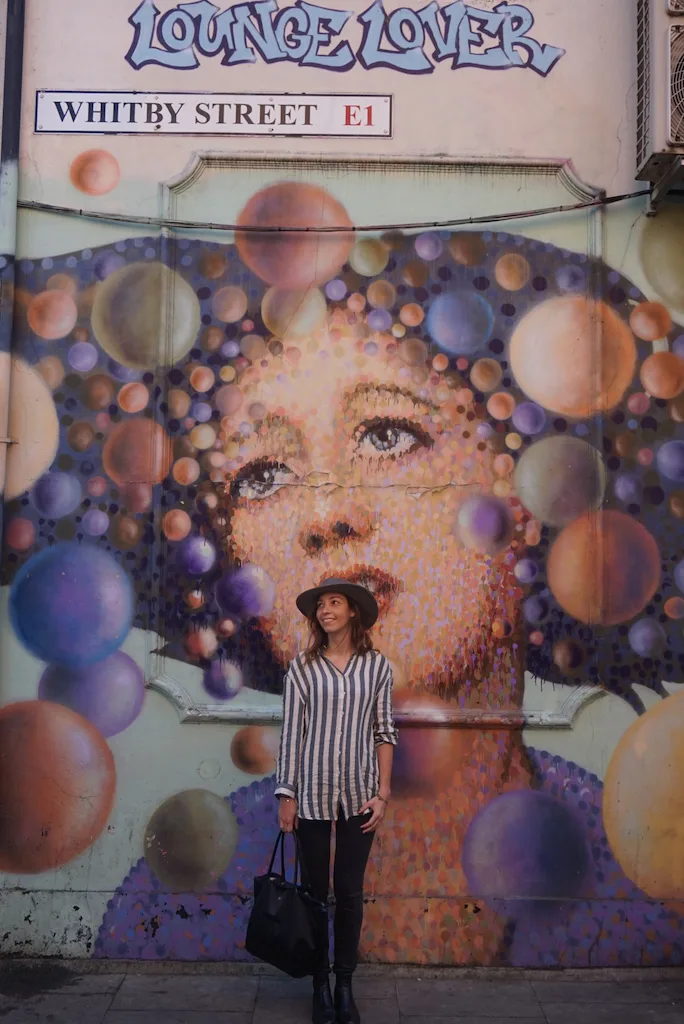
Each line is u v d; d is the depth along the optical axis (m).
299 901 3.43
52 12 4.23
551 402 4.19
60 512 4.17
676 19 3.92
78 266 4.21
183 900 4.07
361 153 4.21
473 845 4.09
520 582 4.16
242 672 4.13
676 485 4.18
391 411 4.19
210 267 4.22
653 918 4.07
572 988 3.94
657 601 4.16
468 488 4.18
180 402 4.19
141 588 4.15
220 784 4.10
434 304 4.21
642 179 4.12
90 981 3.94
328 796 3.53
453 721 4.09
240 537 4.16
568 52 4.20
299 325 4.21
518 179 4.20
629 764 4.11
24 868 4.09
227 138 4.22
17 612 4.14
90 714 4.12
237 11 4.22
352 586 3.60
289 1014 3.70
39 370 4.20
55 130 4.21
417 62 4.20
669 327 4.21
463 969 4.04
